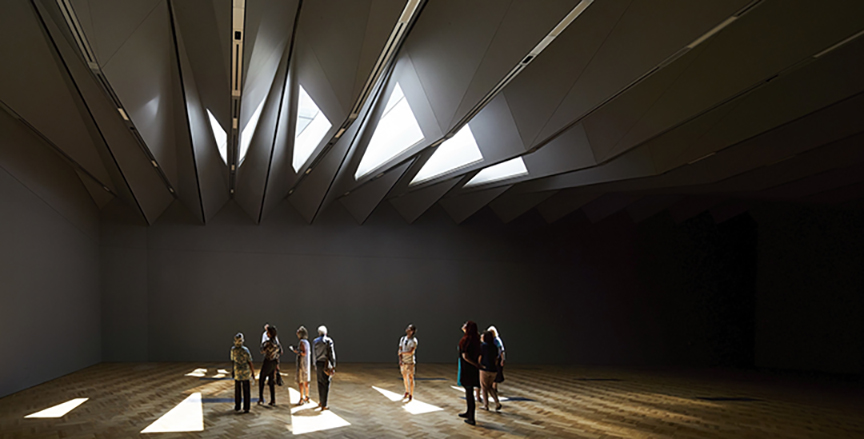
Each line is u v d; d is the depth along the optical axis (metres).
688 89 7.40
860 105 9.67
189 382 11.49
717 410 10.04
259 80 7.14
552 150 11.52
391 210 17.97
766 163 11.91
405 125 10.72
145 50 6.39
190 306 15.86
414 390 11.24
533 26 5.36
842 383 16.44
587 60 6.63
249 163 12.43
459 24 6.28
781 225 21.59
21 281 10.44
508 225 19.19
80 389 10.48
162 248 15.74
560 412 9.15
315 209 15.79
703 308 21.17
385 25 5.60
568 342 19.52
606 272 20.20
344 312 17.22
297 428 7.49
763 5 5.53
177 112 8.96
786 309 21.36
